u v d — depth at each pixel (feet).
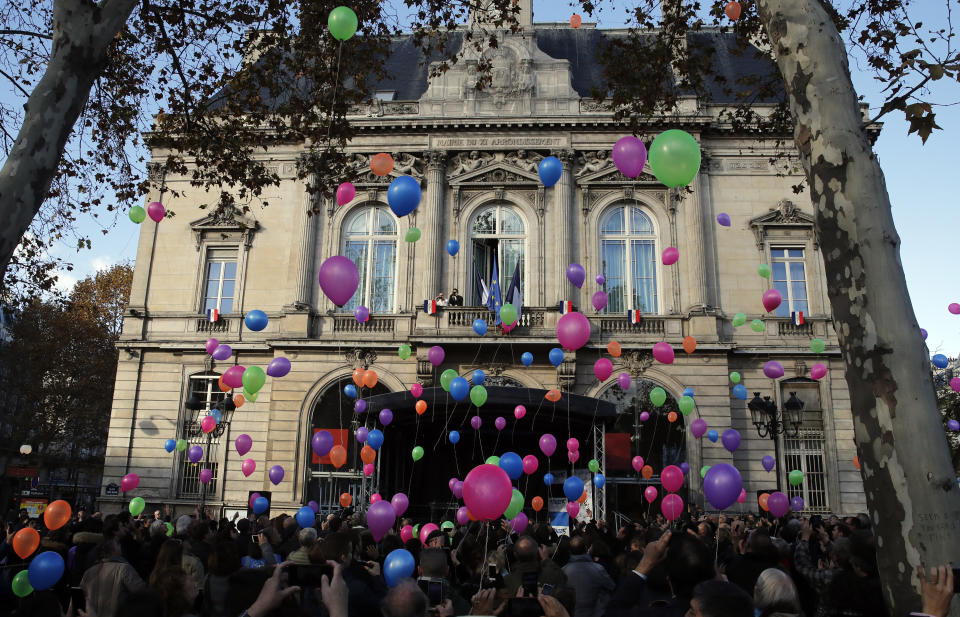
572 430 78.23
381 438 52.85
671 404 85.81
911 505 18.78
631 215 93.20
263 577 16.62
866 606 17.22
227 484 87.30
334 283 31.96
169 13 51.75
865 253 21.15
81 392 140.77
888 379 19.89
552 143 93.25
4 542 36.52
